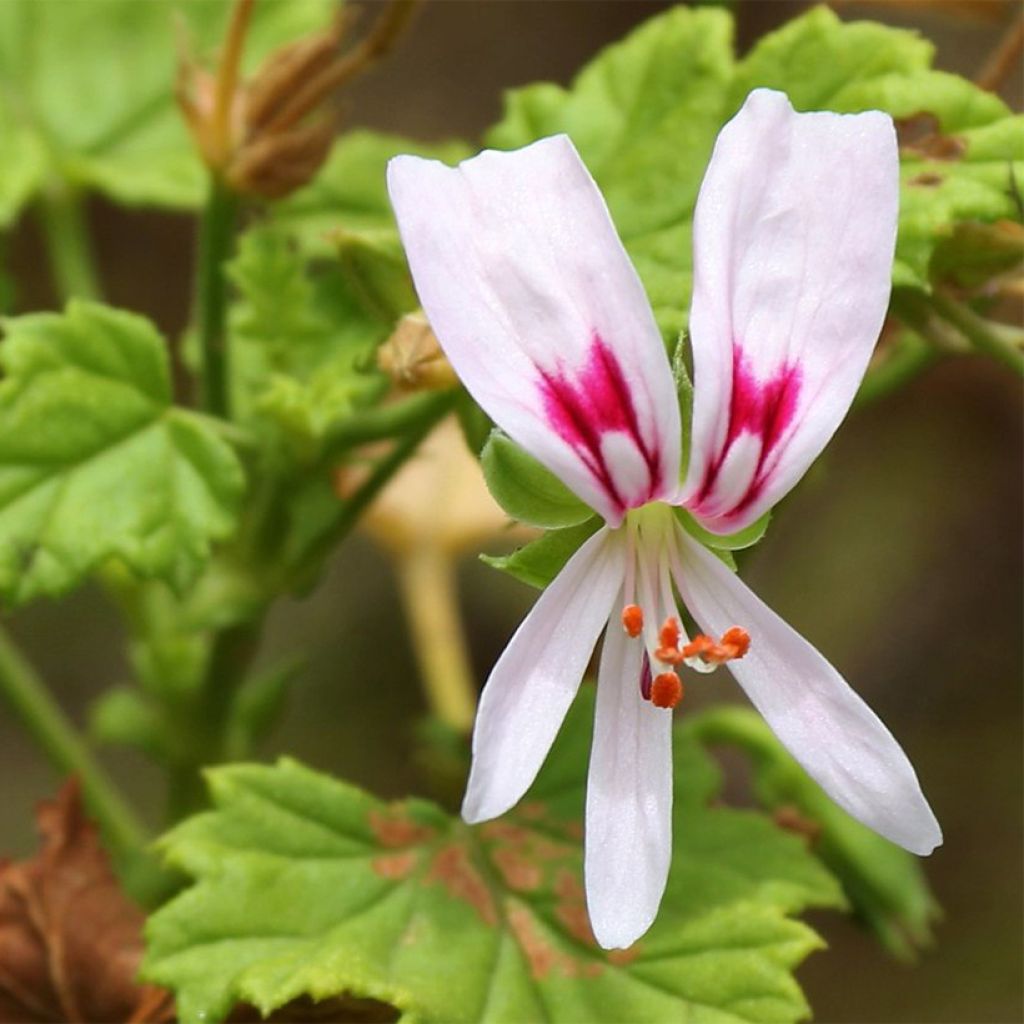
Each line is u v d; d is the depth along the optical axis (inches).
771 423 10.5
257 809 11.3
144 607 12.3
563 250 10.3
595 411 10.3
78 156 13.3
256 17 13.4
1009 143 11.3
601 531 10.5
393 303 11.2
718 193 10.3
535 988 11.1
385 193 12.7
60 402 11.5
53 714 12.6
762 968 11.1
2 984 11.7
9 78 13.4
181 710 12.3
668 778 10.5
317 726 19.8
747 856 11.4
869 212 10.4
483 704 10.2
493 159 10.3
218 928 11.1
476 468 13.6
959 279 11.4
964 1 12.3
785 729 10.5
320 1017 11.2
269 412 11.7
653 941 11.2
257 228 12.1
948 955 19.6
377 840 11.3
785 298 10.4
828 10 11.6
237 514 11.5
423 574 13.5
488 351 10.3
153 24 13.5
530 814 11.5
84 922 11.8
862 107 11.5
